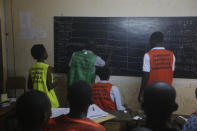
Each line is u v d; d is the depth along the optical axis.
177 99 3.43
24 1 3.61
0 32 3.56
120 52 3.47
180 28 3.24
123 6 3.36
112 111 2.05
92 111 1.85
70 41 3.57
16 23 3.68
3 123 2.09
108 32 3.45
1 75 3.62
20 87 3.50
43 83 2.51
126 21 3.38
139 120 1.81
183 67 3.32
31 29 3.66
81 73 2.94
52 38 3.63
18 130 0.95
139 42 3.39
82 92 1.13
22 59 3.75
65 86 3.69
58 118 1.13
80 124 1.07
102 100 2.11
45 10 3.58
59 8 3.54
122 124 1.86
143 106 0.90
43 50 2.59
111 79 3.57
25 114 0.90
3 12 3.64
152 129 0.87
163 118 0.87
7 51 3.75
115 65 3.51
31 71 2.56
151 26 3.32
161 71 2.54
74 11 3.50
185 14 3.21
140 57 3.42
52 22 3.58
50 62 3.68
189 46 3.26
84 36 3.52
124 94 3.57
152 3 3.28
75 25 3.52
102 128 1.12
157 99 0.86
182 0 3.19
